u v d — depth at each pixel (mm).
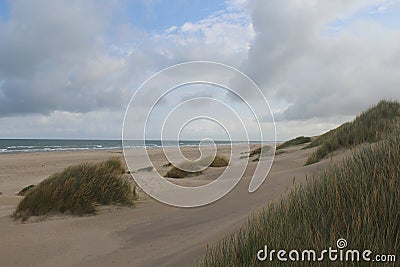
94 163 10438
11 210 9164
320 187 4020
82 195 8258
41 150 62594
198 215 6422
